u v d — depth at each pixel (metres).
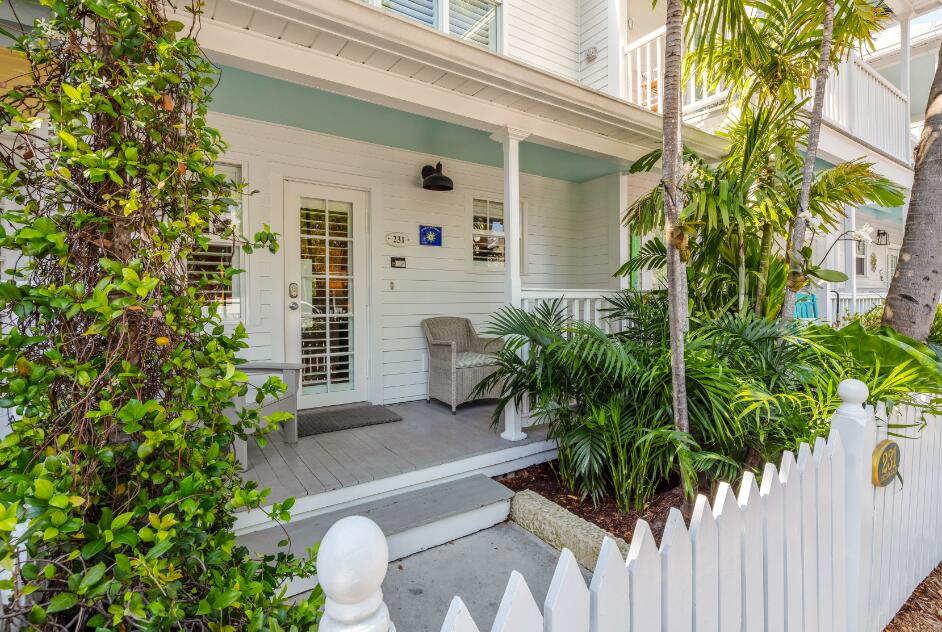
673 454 2.31
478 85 2.98
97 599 1.09
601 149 3.83
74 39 1.31
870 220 9.56
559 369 2.85
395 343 4.54
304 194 4.07
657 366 2.52
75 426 1.21
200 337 1.53
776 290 3.35
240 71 2.82
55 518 0.99
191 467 1.33
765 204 2.98
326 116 3.62
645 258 3.79
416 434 3.46
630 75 5.39
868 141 6.14
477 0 5.14
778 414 2.30
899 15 7.02
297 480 2.57
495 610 2.01
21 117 1.20
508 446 3.19
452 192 4.83
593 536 2.31
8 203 1.73
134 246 1.34
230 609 1.22
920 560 2.26
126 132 1.39
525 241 5.32
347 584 0.72
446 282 4.82
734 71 3.60
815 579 1.42
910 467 2.10
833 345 2.65
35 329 1.28
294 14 2.26
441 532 2.53
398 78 2.82
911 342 2.59
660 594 1.00
